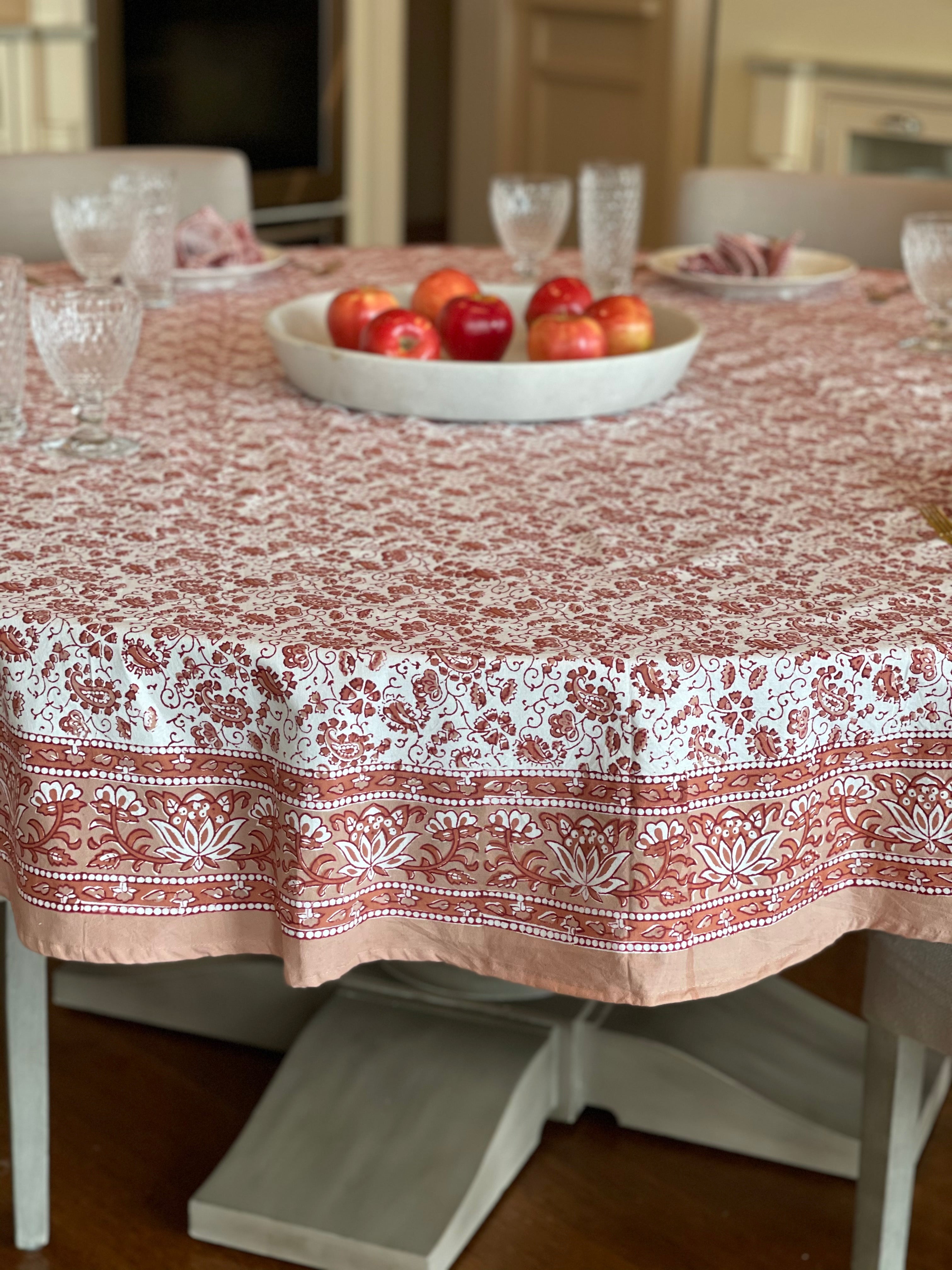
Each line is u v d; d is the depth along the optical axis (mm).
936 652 873
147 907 933
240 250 1936
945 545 1048
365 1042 1534
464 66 5258
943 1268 1394
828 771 892
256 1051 1708
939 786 896
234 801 904
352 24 4098
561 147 4812
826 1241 1431
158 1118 1590
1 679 899
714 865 886
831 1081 1533
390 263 2061
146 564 991
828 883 928
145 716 886
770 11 3990
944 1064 1567
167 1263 1381
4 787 943
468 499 1143
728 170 2350
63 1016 1763
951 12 3625
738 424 1354
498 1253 1403
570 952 904
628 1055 1534
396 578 979
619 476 1202
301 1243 1356
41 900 937
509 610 927
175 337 1657
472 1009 1559
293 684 855
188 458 1227
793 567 1006
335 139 4152
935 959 1099
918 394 1465
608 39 4574
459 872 902
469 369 1307
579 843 879
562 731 856
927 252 1595
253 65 3912
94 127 3691
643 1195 1483
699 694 850
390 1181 1390
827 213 2293
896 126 3754
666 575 990
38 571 972
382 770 882
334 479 1183
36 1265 1374
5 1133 1545
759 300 1904
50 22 3570
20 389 1301
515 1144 1479
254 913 933
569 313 1443
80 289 1227
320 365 1364
